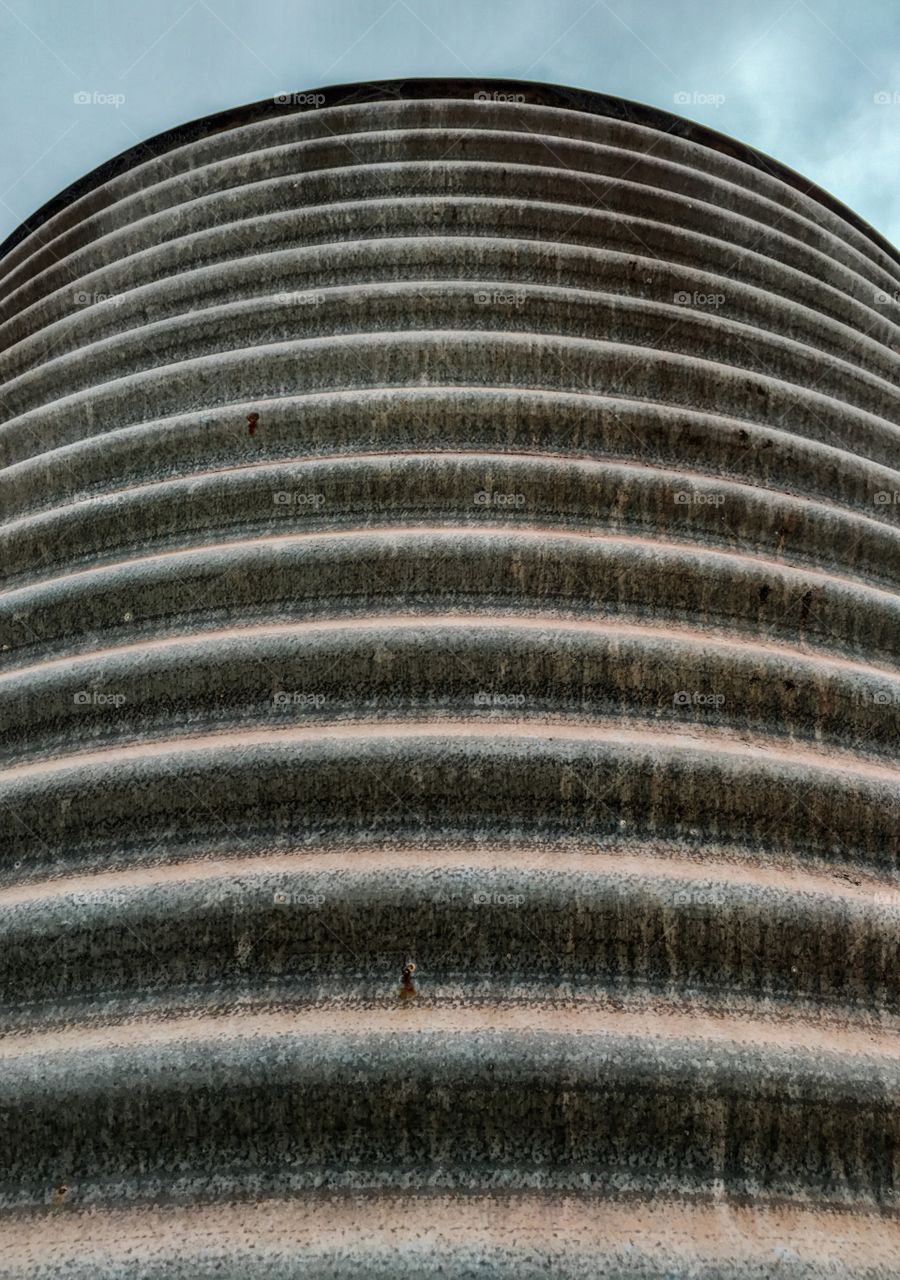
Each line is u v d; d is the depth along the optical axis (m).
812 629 0.57
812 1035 0.36
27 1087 0.32
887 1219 0.31
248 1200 0.31
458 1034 0.33
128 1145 0.32
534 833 0.42
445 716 0.48
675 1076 0.32
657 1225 0.30
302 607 0.55
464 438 0.66
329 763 0.43
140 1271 0.28
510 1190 0.31
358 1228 0.29
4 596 0.59
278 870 0.39
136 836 0.43
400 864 0.39
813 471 0.70
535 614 0.54
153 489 0.63
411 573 0.55
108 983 0.38
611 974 0.37
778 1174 0.32
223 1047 0.33
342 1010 0.36
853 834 0.44
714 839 0.43
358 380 0.72
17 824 0.44
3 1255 0.29
